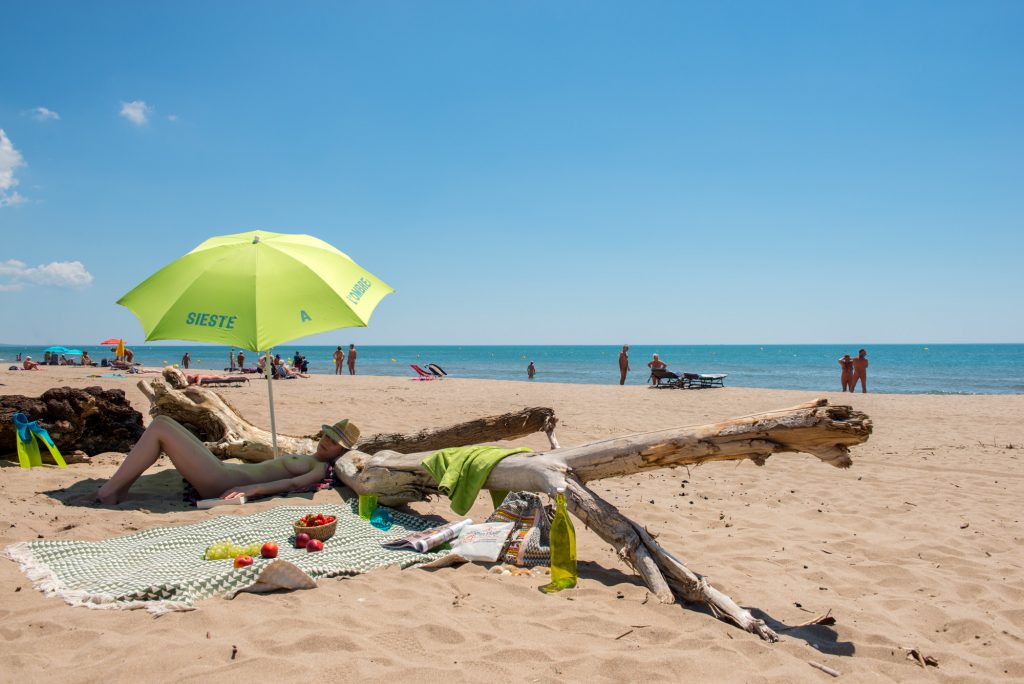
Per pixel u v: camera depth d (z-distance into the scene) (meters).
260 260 5.73
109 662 2.68
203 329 5.36
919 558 4.84
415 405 15.26
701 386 23.05
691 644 3.15
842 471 8.18
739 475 7.93
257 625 3.11
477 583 3.94
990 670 3.10
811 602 3.93
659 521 5.80
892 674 3.01
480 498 6.43
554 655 2.93
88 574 3.79
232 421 7.07
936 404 16.77
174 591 3.48
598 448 4.68
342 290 5.87
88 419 7.49
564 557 4.01
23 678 2.53
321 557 4.25
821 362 73.00
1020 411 15.12
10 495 5.50
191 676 2.57
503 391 20.73
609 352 169.88
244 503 5.70
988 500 6.62
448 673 2.70
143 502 5.71
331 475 6.38
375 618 3.29
